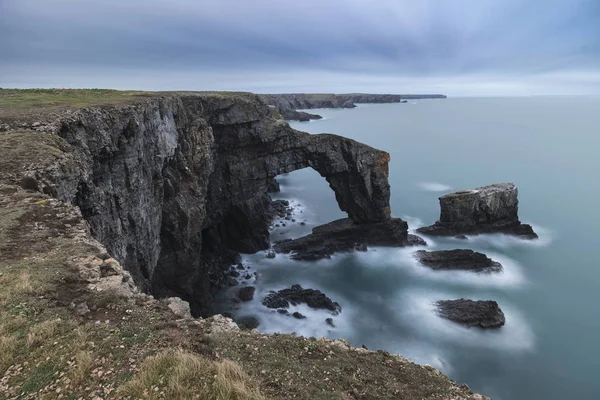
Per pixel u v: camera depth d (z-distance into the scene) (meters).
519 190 117.06
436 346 47.94
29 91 60.56
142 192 42.47
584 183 124.00
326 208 104.06
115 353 11.49
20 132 28.66
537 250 75.62
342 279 64.81
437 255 69.38
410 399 12.73
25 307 13.03
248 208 73.31
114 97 51.28
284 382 11.62
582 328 51.78
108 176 36.28
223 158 69.00
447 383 14.22
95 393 10.00
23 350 11.35
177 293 54.00
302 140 74.62
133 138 40.03
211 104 63.38
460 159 159.88
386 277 65.31
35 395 9.91
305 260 70.81
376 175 76.50
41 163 24.11
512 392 41.28
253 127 69.69
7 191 21.11
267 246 75.88
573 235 83.31
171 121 52.16
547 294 60.03
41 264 15.54
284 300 56.31
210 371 10.95
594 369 44.62
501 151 176.50
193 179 55.38
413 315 54.53
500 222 81.25
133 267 40.53
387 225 76.62
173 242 52.25
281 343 13.97
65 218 20.02
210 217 67.75
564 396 40.84
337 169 75.38
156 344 12.14
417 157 164.38
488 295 59.91
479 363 45.22
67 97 49.75
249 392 10.32
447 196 80.75
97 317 13.38
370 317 54.19
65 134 31.91
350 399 11.73
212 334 13.56
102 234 32.75
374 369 13.95
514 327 51.66
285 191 122.44
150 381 10.25
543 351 47.34
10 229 17.88
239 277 65.12
